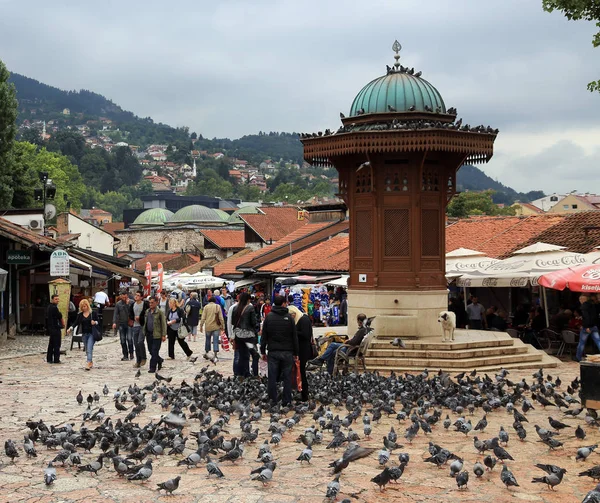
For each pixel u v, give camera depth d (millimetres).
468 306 27203
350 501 8391
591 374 13234
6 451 10797
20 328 34219
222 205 170500
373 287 21547
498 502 9047
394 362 20000
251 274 48625
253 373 18344
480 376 19250
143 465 9688
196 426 13539
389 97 21688
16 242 30156
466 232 37469
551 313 29234
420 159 21094
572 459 11055
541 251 25750
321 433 11883
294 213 70688
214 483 9875
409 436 11930
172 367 22922
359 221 21953
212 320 24953
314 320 35750
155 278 43188
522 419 12617
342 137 20812
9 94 46875
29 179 55656
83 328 21875
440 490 9508
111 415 14664
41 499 9250
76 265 33750
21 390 17703
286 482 9914
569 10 20031
